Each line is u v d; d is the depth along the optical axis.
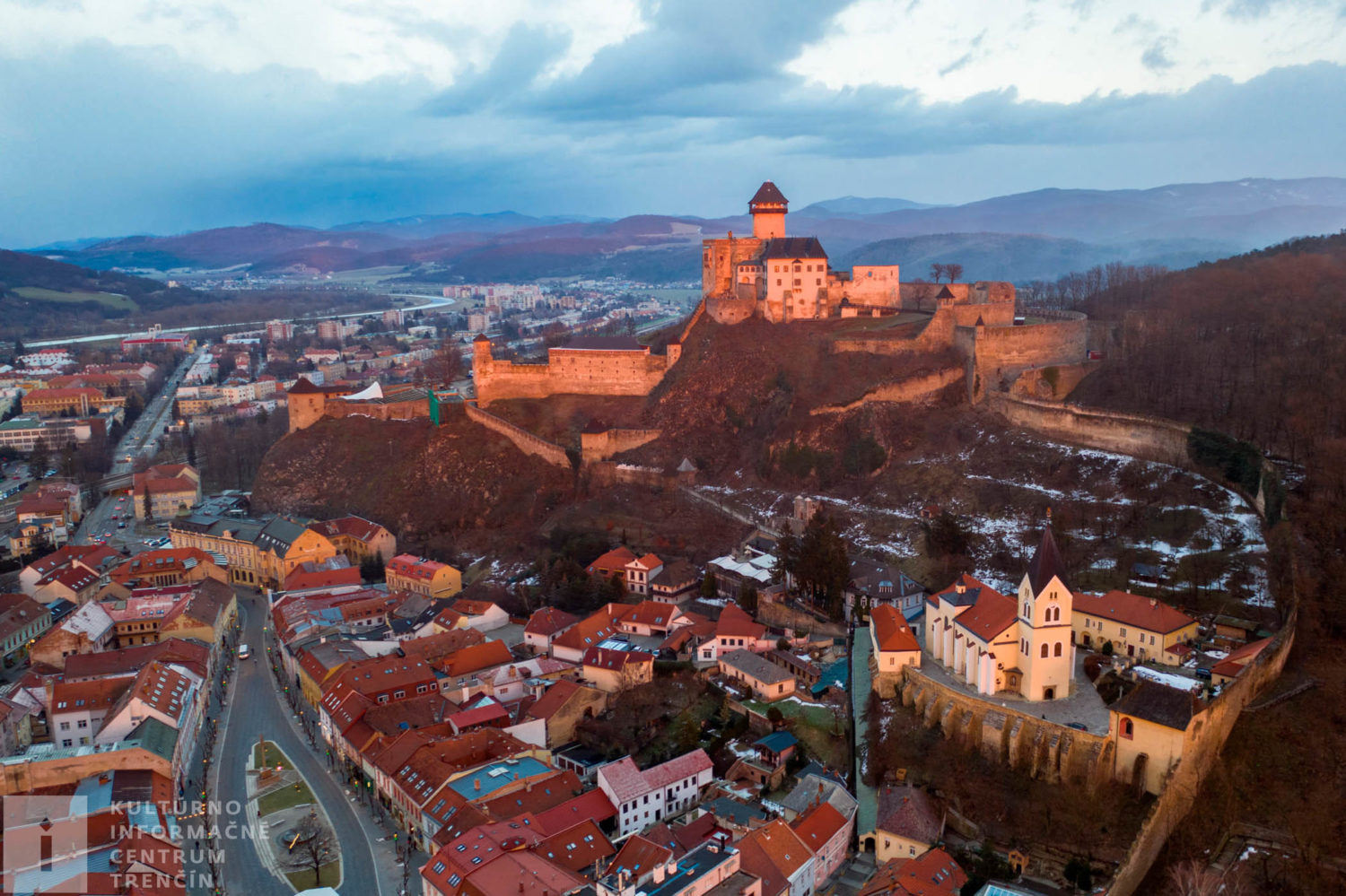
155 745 156.75
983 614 146.50
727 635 185.00
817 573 195.88
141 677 178.12
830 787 139.25
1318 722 127.69
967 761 135.25
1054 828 122.81
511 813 139.62
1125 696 125.00
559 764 164.12
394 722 168.12
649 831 129.75
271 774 163.62
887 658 153.50
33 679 193.75
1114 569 174.75
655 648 191.88
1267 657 134.62
